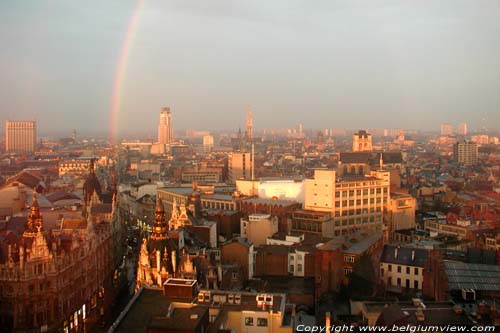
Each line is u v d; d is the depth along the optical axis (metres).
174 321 112.19
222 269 193.62
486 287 151.38
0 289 169.25
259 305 130.75
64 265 180.62
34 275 170.50
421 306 130.12
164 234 182.00
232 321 127.56
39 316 171.25
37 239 172.88
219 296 134.00
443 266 156.88
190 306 130.88
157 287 146.62
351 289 192.38
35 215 183.38
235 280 193.38
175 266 177.88
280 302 134.38
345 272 199.25
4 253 178.75
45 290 172.75
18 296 168.38
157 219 182.38
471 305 135.38
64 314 180.12
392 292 193.38
